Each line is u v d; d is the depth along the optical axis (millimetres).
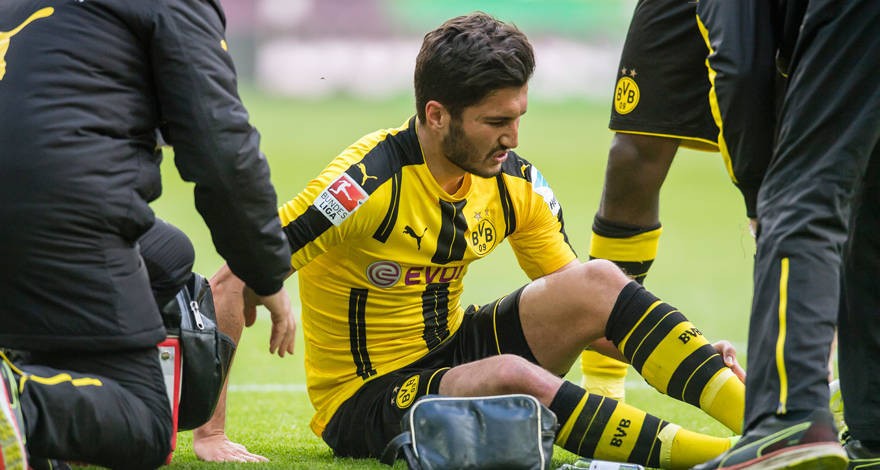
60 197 9680
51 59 9898
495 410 10648
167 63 10008
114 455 9906
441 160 12344
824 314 9406
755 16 10531
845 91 9664
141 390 10211
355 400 12750
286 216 11898
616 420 11266
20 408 8930
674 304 30625
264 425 16359
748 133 10500
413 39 101188
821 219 9633
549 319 12406
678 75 16438
